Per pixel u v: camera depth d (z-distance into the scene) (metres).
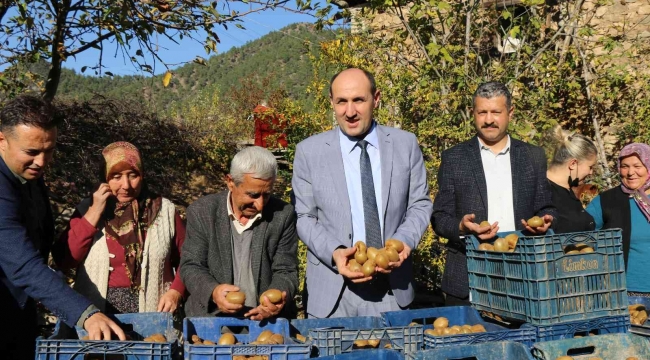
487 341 2.79
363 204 3.47
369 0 7.05
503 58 7.74
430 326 3.18
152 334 2.92
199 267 3.27
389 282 3.46
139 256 3.36
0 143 2.79
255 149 3.14
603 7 8.84
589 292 2.95
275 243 3.38
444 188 3.90
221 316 3.22
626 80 8.05
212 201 3.39
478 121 3.80
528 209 3.78
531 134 6.77
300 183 3.60
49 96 6.38
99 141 10.48
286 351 2.64
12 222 2.76
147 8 5.62
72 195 9.12
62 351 2.45
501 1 8.02
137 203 3.44
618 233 3.03
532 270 2.87
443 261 6.18
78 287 3.32
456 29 7.34
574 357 2.79
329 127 6.68
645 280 3.93
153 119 11.79
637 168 4.00
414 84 6.64
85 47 6.38
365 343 2.79
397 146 3.61
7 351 2.89
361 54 6.94
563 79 7.59
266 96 19.64
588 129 8.45
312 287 3.53
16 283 2.72
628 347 2.84
